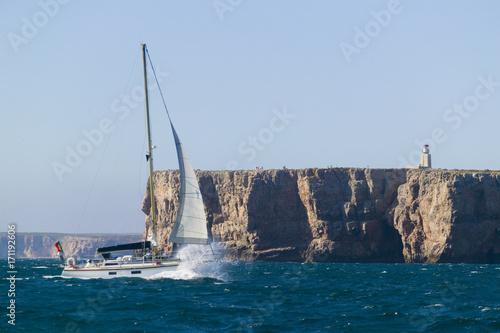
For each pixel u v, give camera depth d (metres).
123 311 126.25
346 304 146.12
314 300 153.62
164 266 196.00
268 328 111.25
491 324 115.94
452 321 118.56
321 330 110.31
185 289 168.00
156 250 198.38
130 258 196.62
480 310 136.88
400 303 149.62
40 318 116.25
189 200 198.50
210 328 110.25
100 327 108.75
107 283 180.50
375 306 141.75
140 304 135.25
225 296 155.38
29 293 156.12
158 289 165.75
